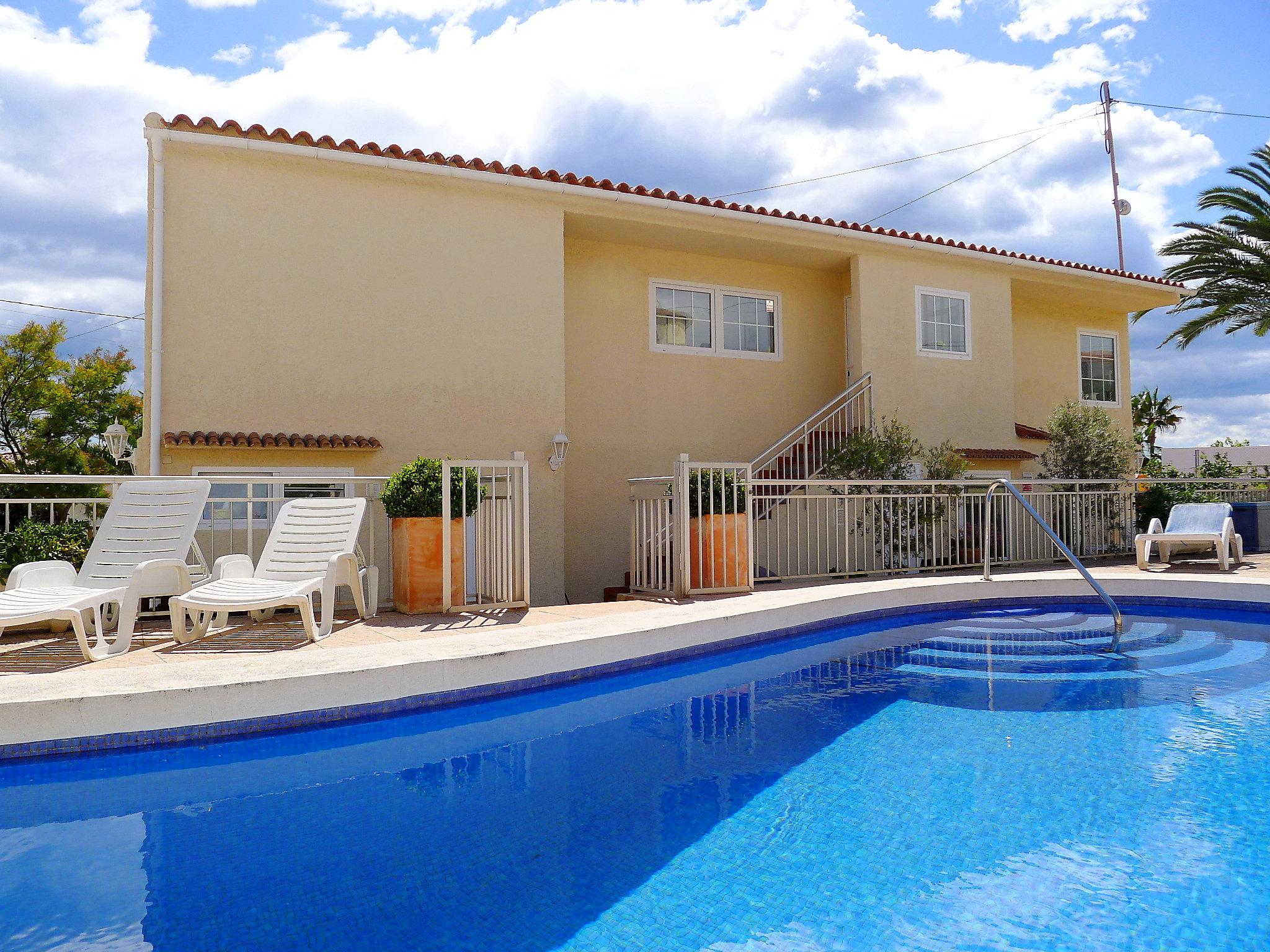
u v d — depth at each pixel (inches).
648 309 489.4
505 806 137.1
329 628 230.2
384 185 383.2
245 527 352.2
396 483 279.4
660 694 212.5
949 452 478.3
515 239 405.4
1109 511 479.2
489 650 200.7
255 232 360.5
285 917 99.7
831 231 473.1
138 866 114.0
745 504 328.8
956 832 126.1
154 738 157.9
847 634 294.8
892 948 92.5
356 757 162.9
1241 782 147.6
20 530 276.4
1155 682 224.2
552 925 97.9
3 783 146.0
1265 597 321.4
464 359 391.9
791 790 144.4
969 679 229.6
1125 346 666.8
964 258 525.0
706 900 104.3
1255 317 646.5
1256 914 99.9
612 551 473.1
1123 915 100.0
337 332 370.3
